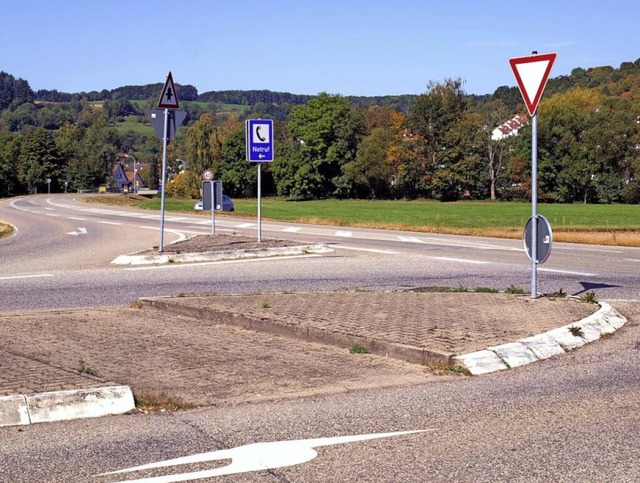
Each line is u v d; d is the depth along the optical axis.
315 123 111.31
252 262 19.94
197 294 13.08
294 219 46.50
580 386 7.27
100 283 15.86
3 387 6.72
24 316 11.30
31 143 142.00
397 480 4.76
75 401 6.42
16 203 74.94
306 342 9.51
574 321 9.90
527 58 11.45
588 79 153.50
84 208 63.47
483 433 5.74
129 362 8.29
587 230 40.75
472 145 105.19
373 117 130.75
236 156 117.62
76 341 9.40
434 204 95.75
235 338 9.76
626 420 6.07
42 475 4.91
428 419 6.17
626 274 17.14
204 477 4.84
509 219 59.31
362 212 70.88
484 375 7.84
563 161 100.25
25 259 21.89
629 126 99.69
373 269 18.31
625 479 4.75
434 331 9.34
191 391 7.19
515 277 16.59
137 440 5.68
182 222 41.78
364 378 7.71
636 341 9.52
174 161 148.88
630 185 99.56
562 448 5.37
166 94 19.83
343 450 5.37
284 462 5.13
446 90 106.62
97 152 179.75
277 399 6.91
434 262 19.92
